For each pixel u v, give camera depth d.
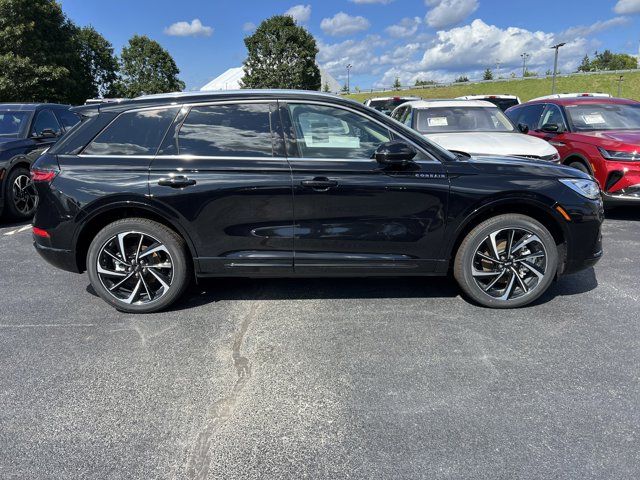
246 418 2.47
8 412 2.54
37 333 3.44
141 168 3.53
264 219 3.57
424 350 3.14
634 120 7.33
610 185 6.29
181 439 2.32
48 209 3.61
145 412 2.53
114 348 3.21
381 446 2.25
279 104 3.61
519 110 9.23
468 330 3.41
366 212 3.56
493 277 3.72
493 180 3.55
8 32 27.12
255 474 2.10
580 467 2.10
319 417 2.47
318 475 2.08
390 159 3.39
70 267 3.71
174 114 3.62
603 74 55.69
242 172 3.51
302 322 3.58
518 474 2.07
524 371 2.87
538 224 3.60
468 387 2.71
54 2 31.05
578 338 3.27
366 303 3.91
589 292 4.07
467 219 3.58
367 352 3.12
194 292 4.19
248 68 51.50
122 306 3.73
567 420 2.42
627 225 6.38
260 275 3.72
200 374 2.89
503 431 2.34
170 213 3.52
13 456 2.21
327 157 3.57
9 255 5.37
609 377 2.79
